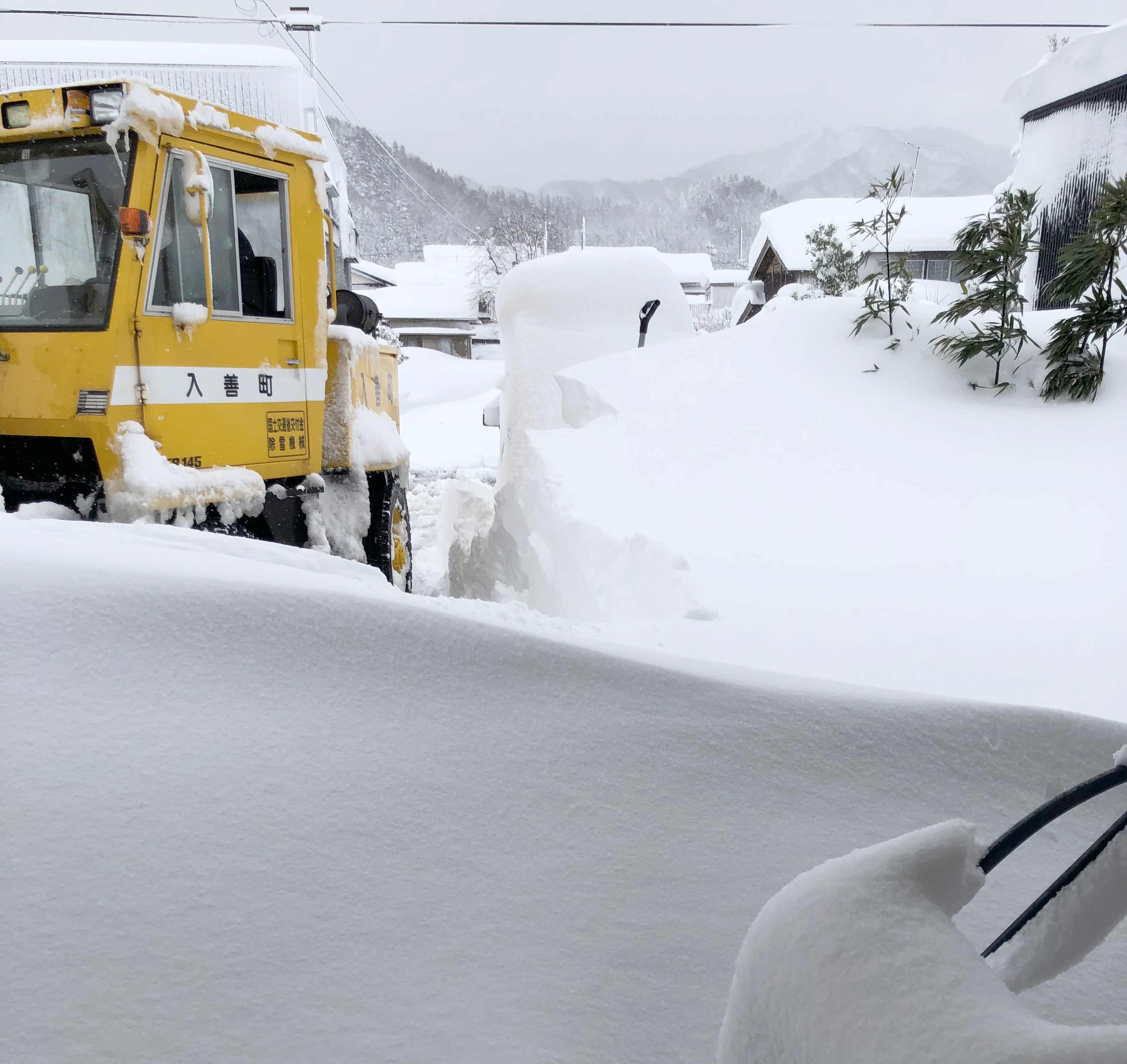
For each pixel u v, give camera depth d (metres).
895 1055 0.76
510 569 6.82
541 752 1.71
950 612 3.75
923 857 0.92
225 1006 1.16
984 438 5.75
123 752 1.50
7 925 1.21
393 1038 1.15
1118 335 6.84
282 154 5.42
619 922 1.37
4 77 18.20
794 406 6.37
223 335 5.06
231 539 3.74
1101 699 2.90
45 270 4.70
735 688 2.01
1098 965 1.45
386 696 1.78
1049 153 12.42
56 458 4.65
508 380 8.45
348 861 1.39
